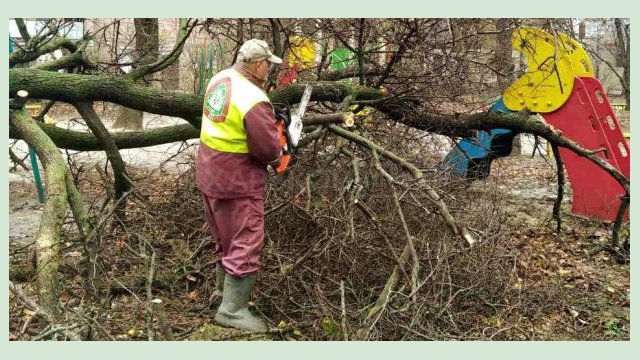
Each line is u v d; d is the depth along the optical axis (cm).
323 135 584
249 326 438
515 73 732
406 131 675
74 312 397
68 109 1293
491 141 787
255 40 445
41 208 806
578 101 724
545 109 740
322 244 500
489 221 571
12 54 700
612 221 733
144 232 573
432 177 561
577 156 737
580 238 706
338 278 491
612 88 1914
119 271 529
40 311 386
